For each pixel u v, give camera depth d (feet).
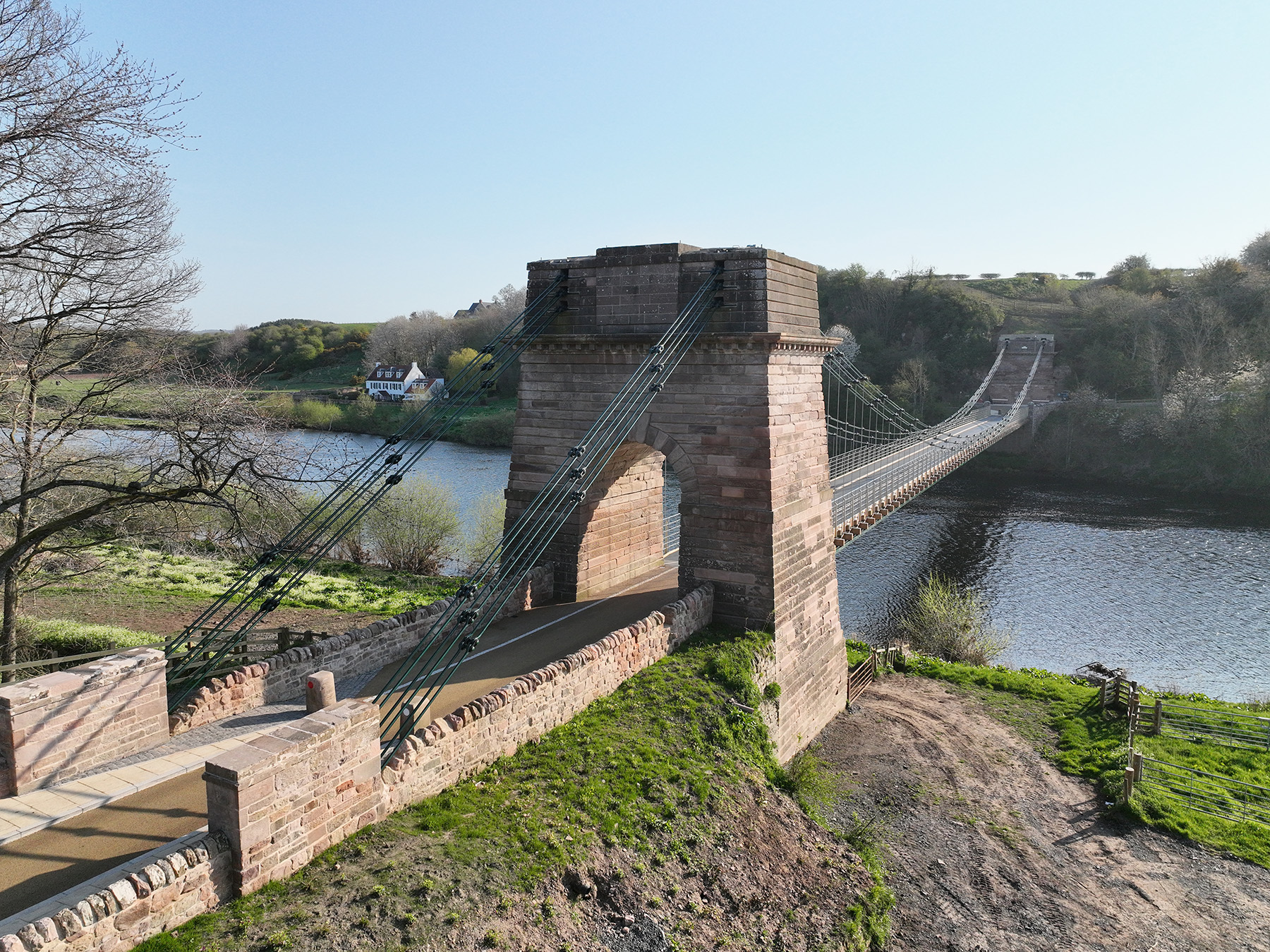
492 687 55.77
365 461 66.18
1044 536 186.29
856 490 119.44
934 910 51.03
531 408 76.59
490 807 42.73
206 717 47.55
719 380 67.26
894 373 305.94
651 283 69.56
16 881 32.45
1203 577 154.92
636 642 59.31
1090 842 59.82
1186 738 75.77
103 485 57.82
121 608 88.79
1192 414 244.42
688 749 52.19
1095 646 123.03
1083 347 325.83
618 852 42.32
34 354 63.41
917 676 93.45
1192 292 298.97
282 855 34.30
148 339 70.54
